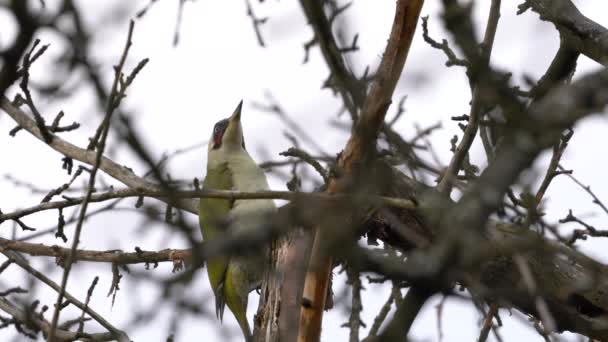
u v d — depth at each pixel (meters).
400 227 6.90
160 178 5.64
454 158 7.77
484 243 5.21
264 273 9.87
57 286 10.19
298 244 9.53
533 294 5.51
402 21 7.05
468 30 5.74
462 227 5.08
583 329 8.45
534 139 5.18
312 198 5.57
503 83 5.60
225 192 7.65
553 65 9.53
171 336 5.85
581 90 5.19
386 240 9.27
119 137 5.48
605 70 5.29
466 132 7.76
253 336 9.74
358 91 6.47
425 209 6.39
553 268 8.55
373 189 5.87
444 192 7.70
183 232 5.29
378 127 6.56
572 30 9.18
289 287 9.53
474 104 7.63
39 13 5.85
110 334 10.01
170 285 5.53
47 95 6.78
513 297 5.55
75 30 5.94
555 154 8.26
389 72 6.88
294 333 9.38
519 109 5.41
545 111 5.24
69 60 6.11
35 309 9.86
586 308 8.69
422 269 5.09
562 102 5.21
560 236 6.57
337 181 6.36
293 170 7.59
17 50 5.77
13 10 5.63
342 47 6.52
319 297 8.18
